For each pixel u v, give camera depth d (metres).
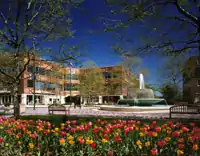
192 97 37.47
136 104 23.20
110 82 52.09
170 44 7.04
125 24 6.75
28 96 47.31
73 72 55.69
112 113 18.33
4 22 11.92
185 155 3.72
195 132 4.36
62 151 4.27
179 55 7.53
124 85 48.53
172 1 6.48
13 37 12.04
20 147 4.48
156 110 20.28
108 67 54.03
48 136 5.19
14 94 12.89
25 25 11.45
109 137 4.73
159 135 4.88
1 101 44.69
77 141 4.41
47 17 12.23
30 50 12.11
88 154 4.05
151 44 7.11
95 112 20.12
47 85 51.41
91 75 48.44
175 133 4.23
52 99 52.94
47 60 12.46
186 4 6.61
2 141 4.63
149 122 9.77
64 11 12.28
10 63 13.51
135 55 7.32
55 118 11.28
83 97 52.03
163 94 39.12
